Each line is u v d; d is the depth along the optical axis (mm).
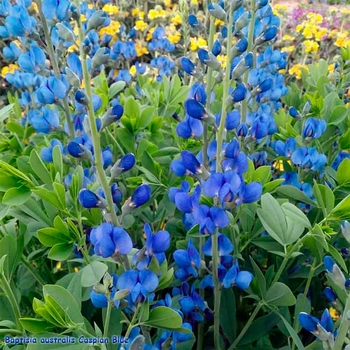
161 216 382
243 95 261
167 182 370
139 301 232
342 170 333
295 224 304
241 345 323
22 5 364
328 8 1154
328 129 430
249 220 338
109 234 234
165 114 468
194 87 289
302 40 933
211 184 254
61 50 365
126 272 232
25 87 475
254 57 403
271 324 322
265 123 362
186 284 306
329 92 495
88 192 244
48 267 380
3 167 271
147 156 372
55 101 335
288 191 331
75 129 349
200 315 306
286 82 847
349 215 283
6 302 288
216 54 312
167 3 1007
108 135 424
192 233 311
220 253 286
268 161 454
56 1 312
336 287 296
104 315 269
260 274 304
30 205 305
